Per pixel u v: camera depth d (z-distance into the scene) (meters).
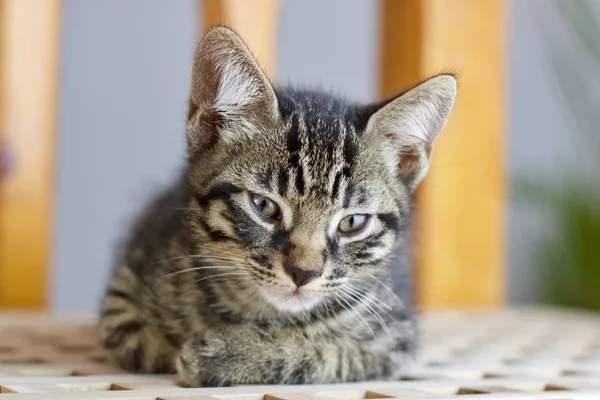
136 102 0.92
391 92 0.77
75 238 0.91
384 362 0.58
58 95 0.83
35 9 0.74
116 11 0.91
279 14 0.93
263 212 0.58
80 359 0.60
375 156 0.60
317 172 0.58
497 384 0.56
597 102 1.12
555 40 1.14
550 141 1.17
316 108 0.60
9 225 0.74
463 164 0.79
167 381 0.55
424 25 0.76
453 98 0.61
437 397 0.52
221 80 0.59
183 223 0.61
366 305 0.60
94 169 0.91
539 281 1.07
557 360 0.64
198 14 0.84
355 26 1.01
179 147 0.91
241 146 0.58
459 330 0.75
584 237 1.00
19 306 0.75
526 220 1.13
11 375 0.55
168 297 0.60
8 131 0.74
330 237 0.58
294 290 0.57
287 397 0.51
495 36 0.79
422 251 0.78
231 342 0.56
